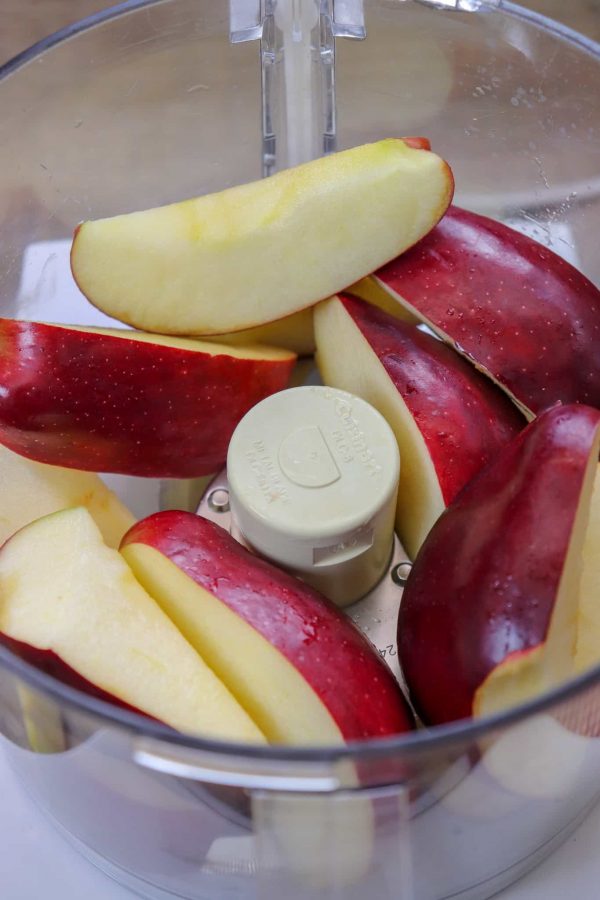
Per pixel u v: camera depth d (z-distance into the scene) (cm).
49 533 33
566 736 29
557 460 29
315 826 29
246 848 30
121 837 32
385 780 28
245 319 37
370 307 37
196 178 44
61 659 30
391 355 35
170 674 30
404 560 37
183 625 32
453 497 34
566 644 30
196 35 42
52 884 33
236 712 30
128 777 30
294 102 41
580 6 48
